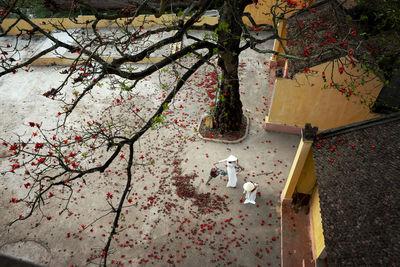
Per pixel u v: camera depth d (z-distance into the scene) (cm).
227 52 941
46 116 1370
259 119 1326
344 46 882
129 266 862
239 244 899
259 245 898
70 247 912
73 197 1045
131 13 806
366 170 674
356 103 1081
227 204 1004
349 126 768
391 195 602
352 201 635
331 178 698
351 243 569
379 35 1031
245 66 1619
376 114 1094
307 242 888
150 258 877
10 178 1110
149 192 1049
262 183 1067
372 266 516
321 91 1081
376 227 568
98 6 1888
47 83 1555
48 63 1667
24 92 1503
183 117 1333
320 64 998
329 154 749
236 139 1227
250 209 988
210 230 936
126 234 934
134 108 1395
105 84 1534
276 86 1102
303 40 1118
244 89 1483
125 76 805
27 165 1152
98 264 836
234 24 929
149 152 1188
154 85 1527
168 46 1744
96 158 1171
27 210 1012
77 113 1378
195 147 1205
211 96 1351
